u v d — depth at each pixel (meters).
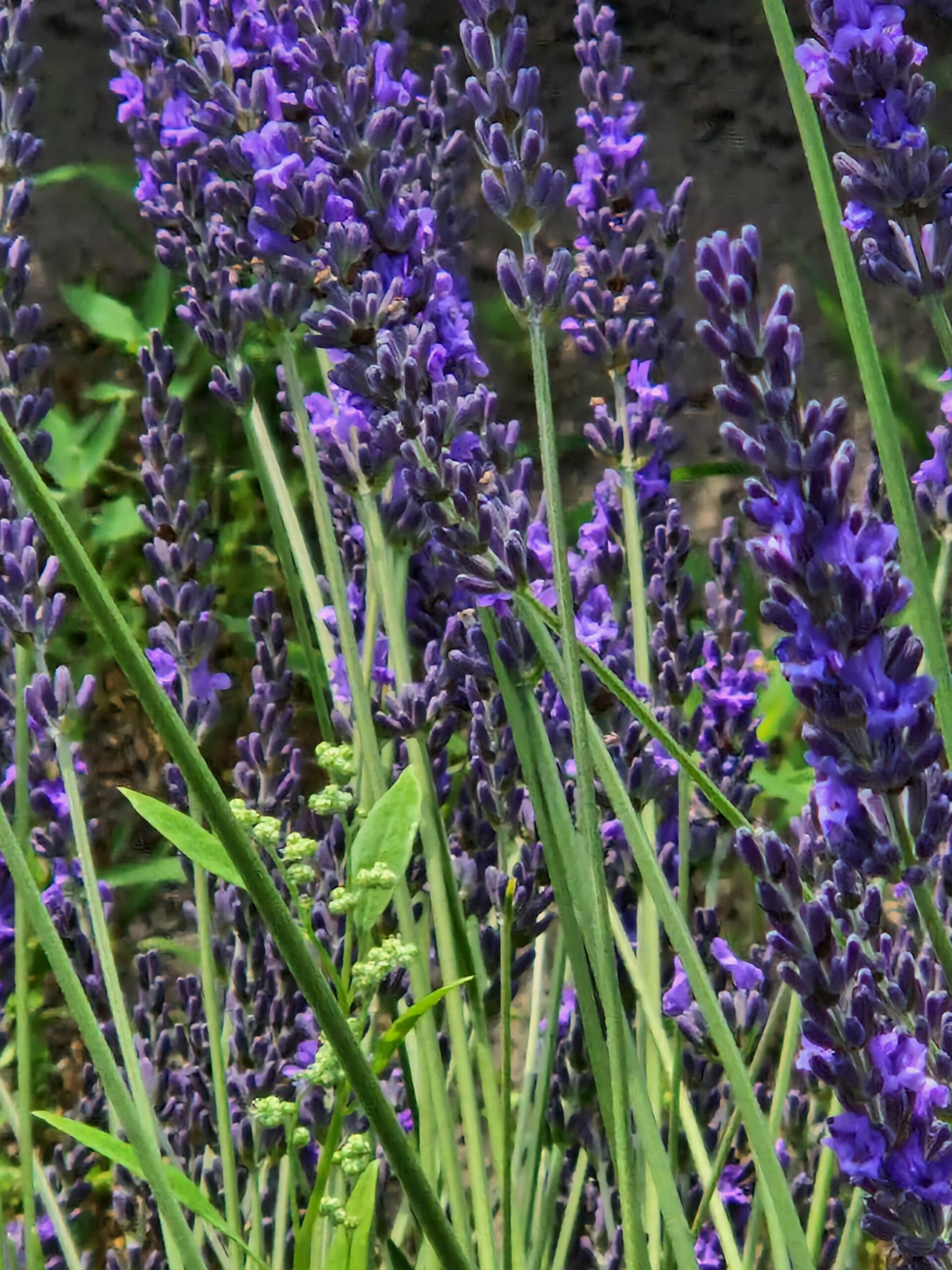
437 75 0.77
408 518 0.73
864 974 0.66
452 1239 0.63
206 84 0.74
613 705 0.73
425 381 0.70
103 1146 0.67
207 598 0.77
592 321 0.76
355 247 0.71
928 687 0.66
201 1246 0.75
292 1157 0.74
